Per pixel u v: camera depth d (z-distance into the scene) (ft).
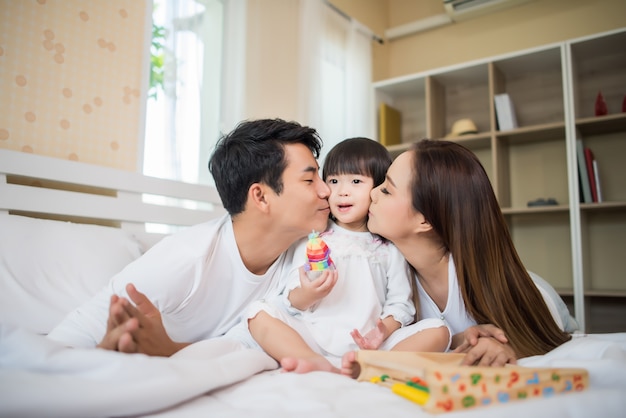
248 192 3.26
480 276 3.19
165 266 3.05
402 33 11.75
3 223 4.02
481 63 9.66
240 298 3.50
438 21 11.22
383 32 11.96
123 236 4.75
